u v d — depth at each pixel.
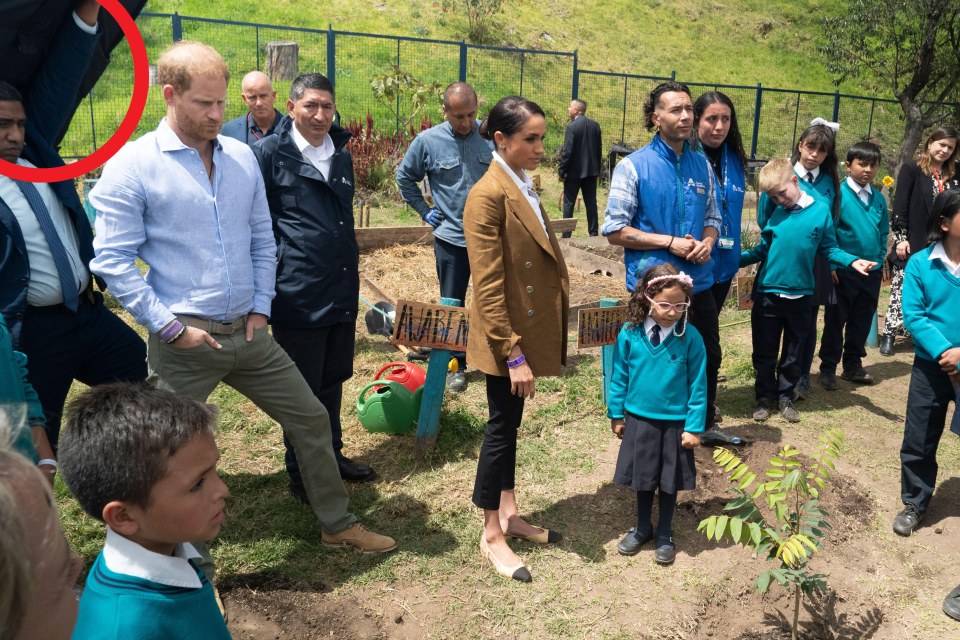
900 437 5.16
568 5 27.09
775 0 30.17
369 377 5.68
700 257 4.23
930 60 18.94
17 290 3.04
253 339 3.29
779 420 5.35
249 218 3.30
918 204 6.38
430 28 22.77
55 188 3.21
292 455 3.99
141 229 2.99
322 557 3.64
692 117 4.14
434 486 4.30
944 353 3.75
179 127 3.01
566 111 21.17
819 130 5.12
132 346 3.61
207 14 19.92
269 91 5.74
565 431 5.02
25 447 1.80
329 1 22.52
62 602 1.01
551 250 3.43
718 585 3.59
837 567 3.78
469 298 7.29
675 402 3.66
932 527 4.16
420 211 5.69
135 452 1.56
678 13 28.34
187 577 1.66
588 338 4.83
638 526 3.83
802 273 5.09
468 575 3.58
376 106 17.94
